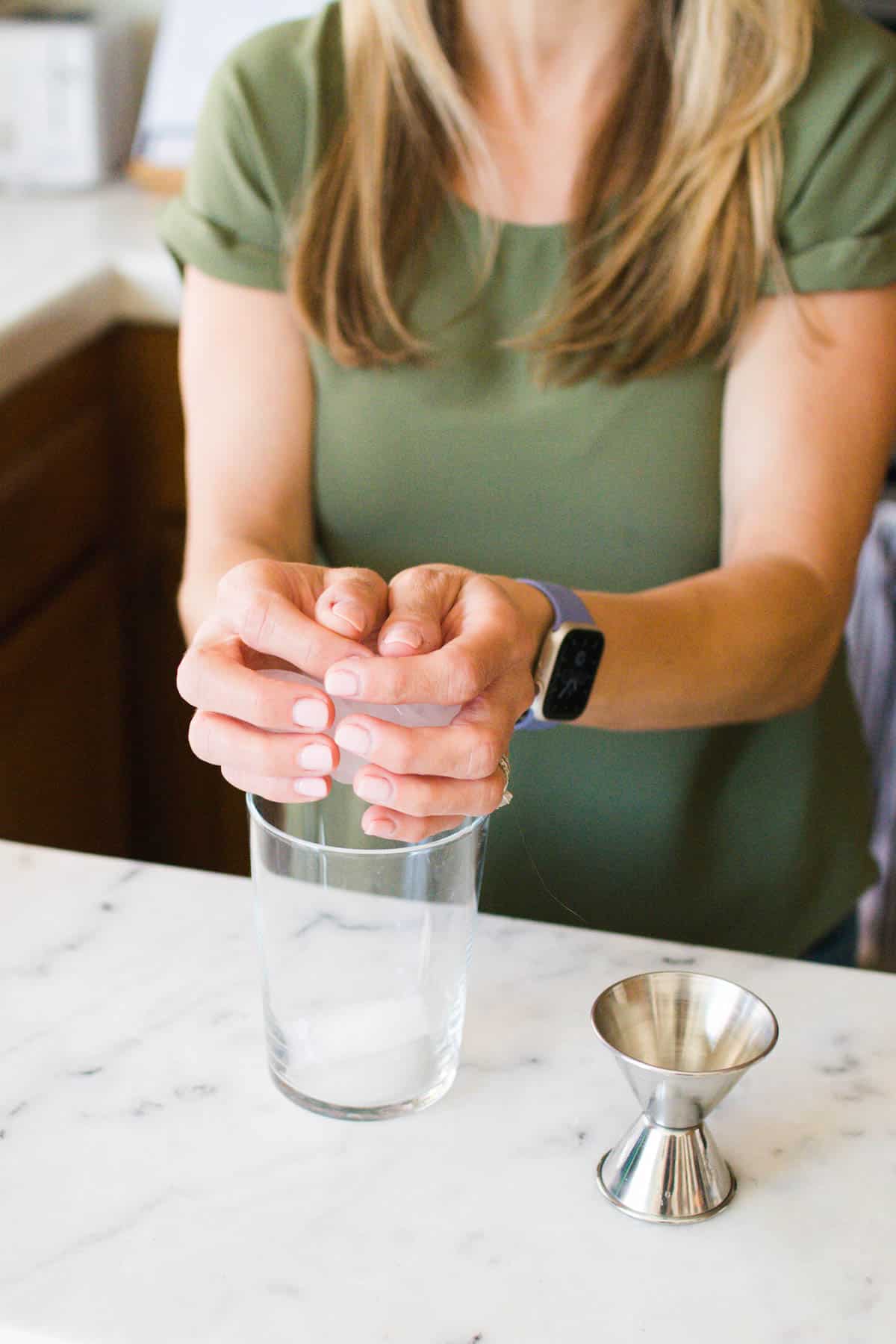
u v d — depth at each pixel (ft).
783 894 3.44
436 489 3.31
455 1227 1.98
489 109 3.19
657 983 2.09
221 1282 1.91
